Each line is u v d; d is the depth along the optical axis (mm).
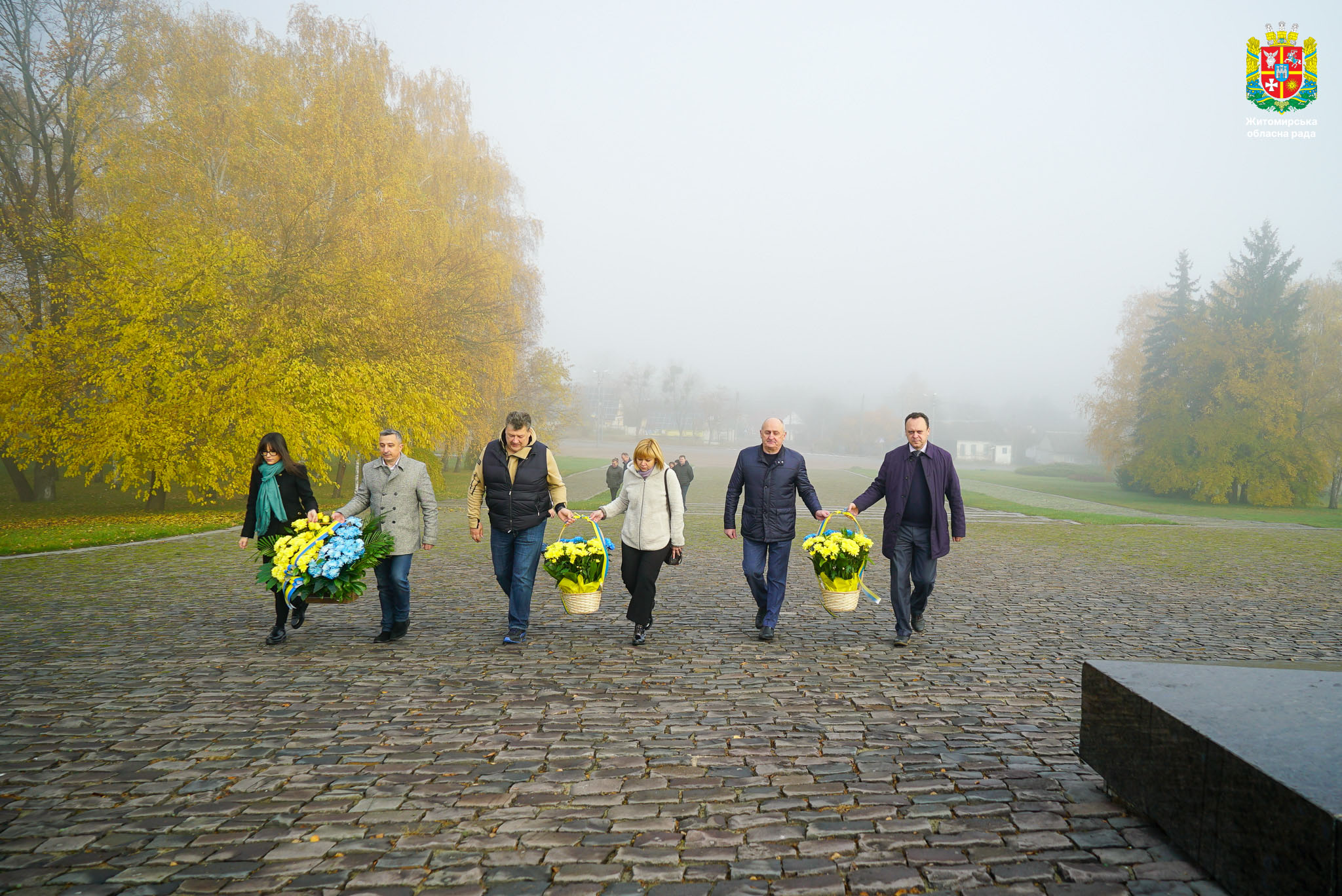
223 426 19891
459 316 27031
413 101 28016
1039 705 4895
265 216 22328
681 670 5719
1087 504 33219
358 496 6859
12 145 22812
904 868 2848
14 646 6348
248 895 2684
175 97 21312
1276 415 40844
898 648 6477
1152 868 2824
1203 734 2658
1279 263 42781
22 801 3445
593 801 3451
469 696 5055
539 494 6582
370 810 3367
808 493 6852
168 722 4523
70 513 21000
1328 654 6309
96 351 19500
